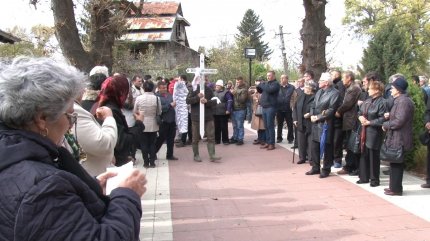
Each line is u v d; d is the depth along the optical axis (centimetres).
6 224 139
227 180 774
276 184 734
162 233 503
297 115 909
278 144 1185
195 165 921
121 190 180
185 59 3409
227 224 532
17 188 141
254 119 1184
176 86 1160
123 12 1171
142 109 866
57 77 162
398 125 605
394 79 621
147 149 895
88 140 305
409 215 546
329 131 761
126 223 165
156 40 3416
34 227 138
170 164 935
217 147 1171
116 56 1770
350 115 752
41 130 163
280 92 1187
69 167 168
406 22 3216
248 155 1031
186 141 1241
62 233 142
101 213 166
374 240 467
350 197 636
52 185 144
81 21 1233
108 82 390
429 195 635
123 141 390
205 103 944
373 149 680
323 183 729
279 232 500
